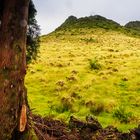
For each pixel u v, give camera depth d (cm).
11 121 936
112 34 13425
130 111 2703
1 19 972
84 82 3619
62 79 3850
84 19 18012
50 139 1112
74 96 3152
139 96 3164
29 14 1146
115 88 3409
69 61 5184
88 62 4962
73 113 2727
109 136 1333
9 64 930
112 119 2494
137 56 5669
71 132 1312
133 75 3838
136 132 1322
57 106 2864
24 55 962
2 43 938
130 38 11938
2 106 928
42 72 4281
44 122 1320
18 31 945
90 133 1349
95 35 12900
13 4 945
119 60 5072
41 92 3419
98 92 3275
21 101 960
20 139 955
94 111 2722
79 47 8419
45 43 10731
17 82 945
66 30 15450
